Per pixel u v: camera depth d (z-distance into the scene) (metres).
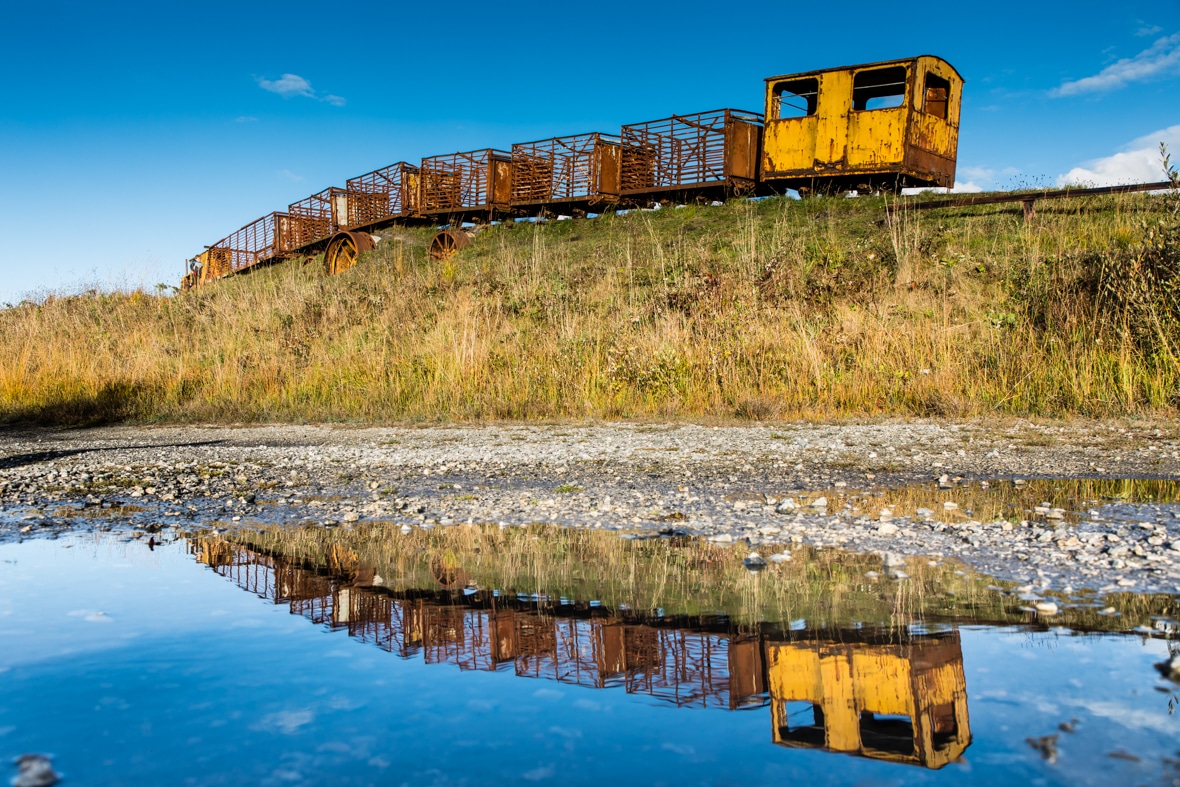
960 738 1.41
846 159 17.08
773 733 1.48
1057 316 8.70
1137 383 7.59
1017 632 2.00
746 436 7.05
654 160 20.47
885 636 2.01
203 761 1.36
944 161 17.53
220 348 13.48
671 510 3.87
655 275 13.93
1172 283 7.89
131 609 2.37
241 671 1.84
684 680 1.75
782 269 11.97
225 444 7.86
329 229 26.78
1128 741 1.38
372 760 1.36
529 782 1.27
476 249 20.73
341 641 2.06
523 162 22.78
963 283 10.85
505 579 2.69
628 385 9.65
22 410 11.49
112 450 7.43
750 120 18.86
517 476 5.18
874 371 8.79
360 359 11.66
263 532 3.59
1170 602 2.23
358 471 5.59
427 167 24.56
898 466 5.19
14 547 3.33
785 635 2.05
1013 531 3.17
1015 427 6.92
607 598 2.44
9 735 1.49
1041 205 14.64
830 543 3.10
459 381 10.40
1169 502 3.73
